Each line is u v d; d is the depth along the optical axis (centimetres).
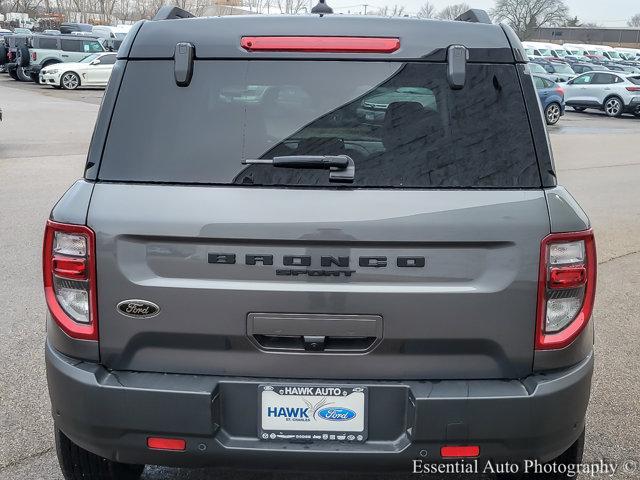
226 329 233
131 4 6925
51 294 246
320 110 244
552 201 235
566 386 235
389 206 229
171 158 239
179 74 245
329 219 228
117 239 231
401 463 235
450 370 236
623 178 1262
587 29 10006
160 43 248
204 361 237
